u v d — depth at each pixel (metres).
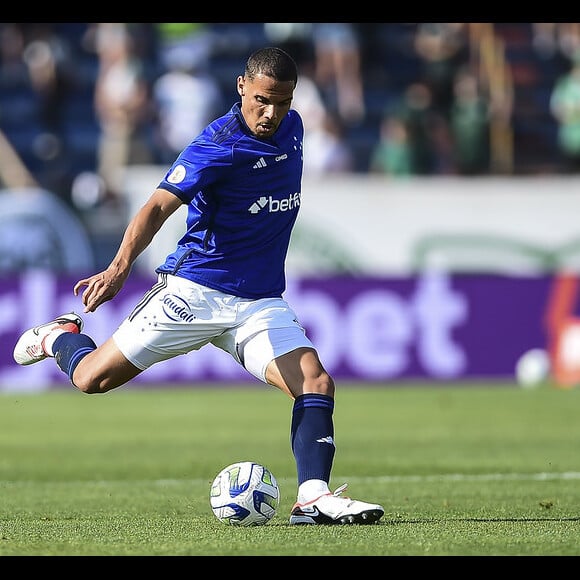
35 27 76.12
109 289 19.48
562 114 75.19
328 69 76.56
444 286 56.59
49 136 73.56
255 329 20.81
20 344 22.80
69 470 31.17
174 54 75.62
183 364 57.22
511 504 23.62
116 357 21.11
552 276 57.12
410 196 59.72
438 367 56.53
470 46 77.06
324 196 59.34
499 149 73.69
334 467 31.14
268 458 33.53
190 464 32.31
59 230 59.25
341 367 55.91
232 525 20.20
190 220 21.00
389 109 77.00
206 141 20.16
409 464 31.75
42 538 18.75
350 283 56.00
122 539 18.55
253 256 20.91
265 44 77.50
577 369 56.72
